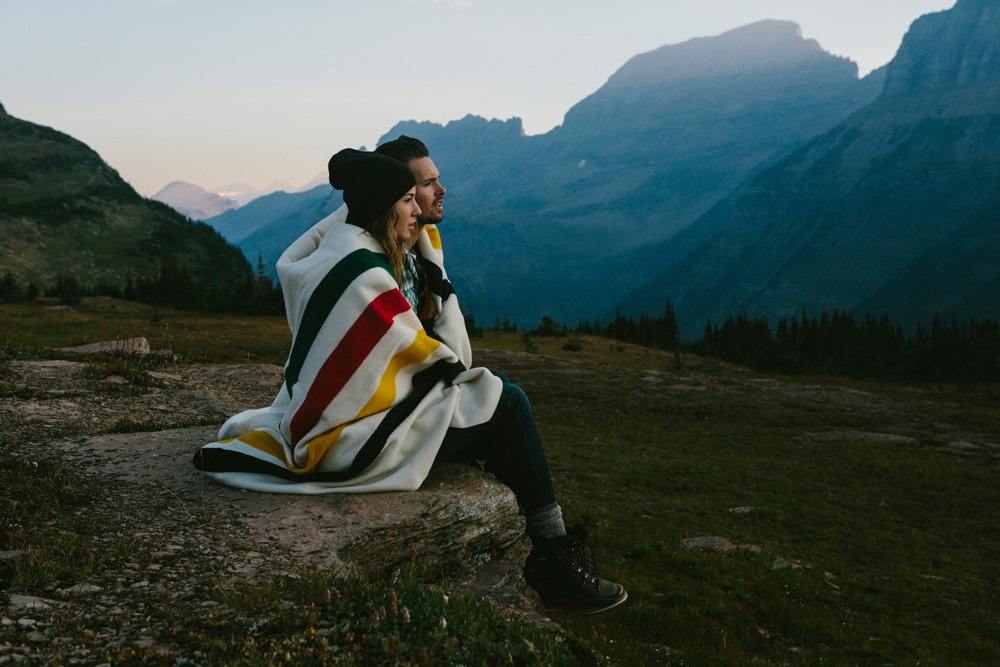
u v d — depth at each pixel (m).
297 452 2.56
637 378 45.16
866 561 16.30
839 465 27.77
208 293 116.06
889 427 35.81
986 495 23.94
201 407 4.09
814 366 104.44
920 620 12.42
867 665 9.66
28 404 3.61
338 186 2.73
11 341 5.38
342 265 2.56
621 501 19.67
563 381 43.28
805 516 20.28
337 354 2.50
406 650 1.64
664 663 7.53
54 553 2.00
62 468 2.78
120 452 3.04
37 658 1.46
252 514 2.40
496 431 2.87
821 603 12.34
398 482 2.57
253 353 36.69
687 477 23.83
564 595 2.78
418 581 2.13
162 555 2.08
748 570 13.34
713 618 10.27
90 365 4.53
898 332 133.75
